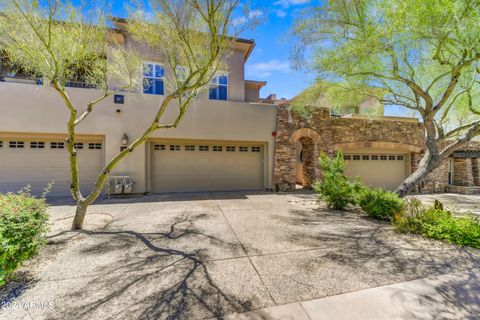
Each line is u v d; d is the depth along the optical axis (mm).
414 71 7289
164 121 10484
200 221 6406
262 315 2637
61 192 9727
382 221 6461
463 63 5816
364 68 7000
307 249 4496
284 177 12062
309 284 3266
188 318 2584
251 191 11688
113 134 9898
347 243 4809
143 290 3092
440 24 4930
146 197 9836
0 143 9102
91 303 2814
